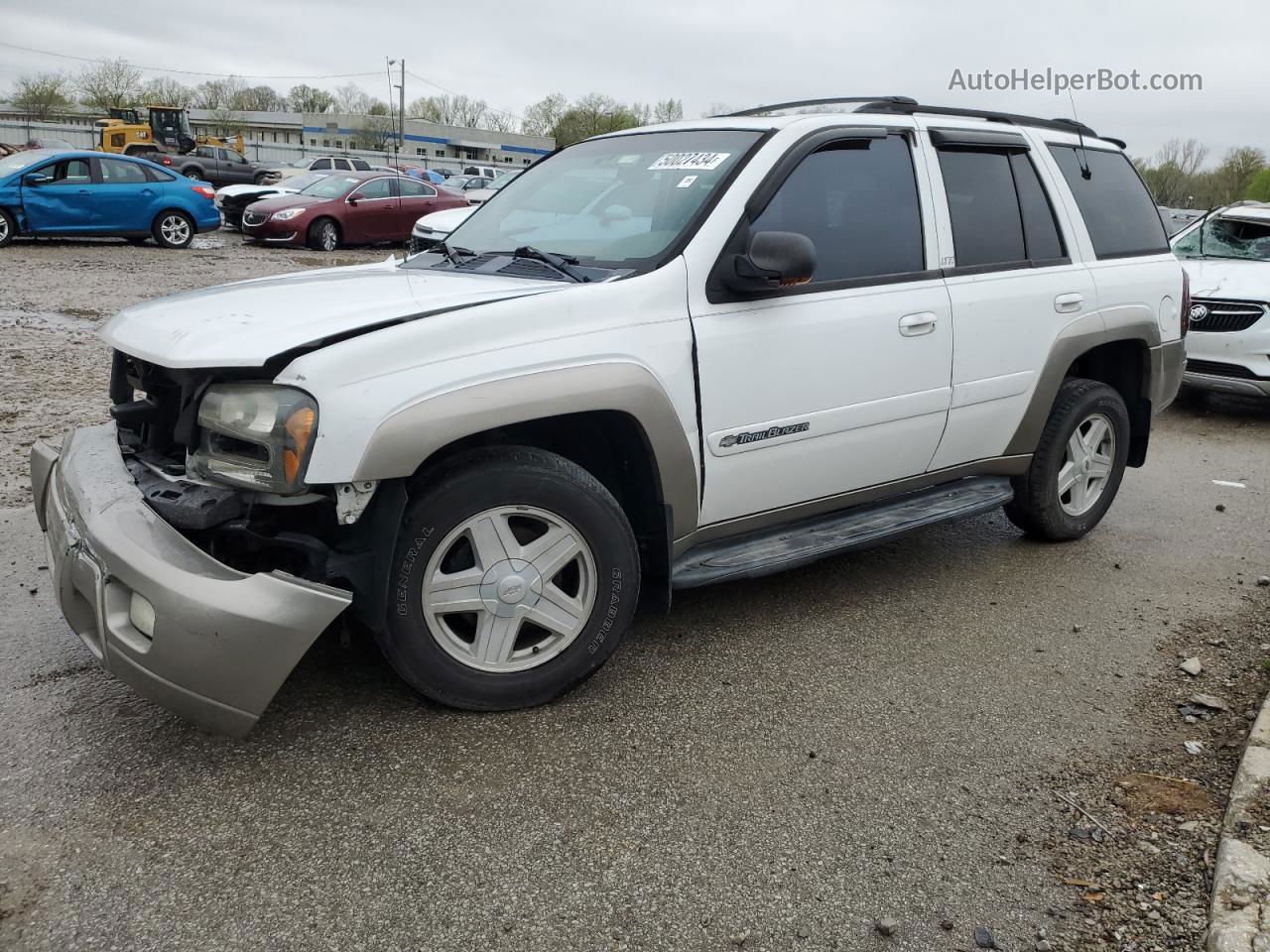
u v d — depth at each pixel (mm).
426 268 3736
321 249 18750
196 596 2512
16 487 5195
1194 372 8398
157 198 17078
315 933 2230
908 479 4125
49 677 3285
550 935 2260
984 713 3340
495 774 2848
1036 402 4438
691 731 3139
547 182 4121
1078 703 3438
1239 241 9117
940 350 3945
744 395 3383
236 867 2426
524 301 2967
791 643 3814
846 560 4766
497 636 3062
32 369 7930
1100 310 4625
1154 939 2312
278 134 91562
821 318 3555
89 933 2195
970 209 4188
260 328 2771
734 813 2727
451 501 2863
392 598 2861
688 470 3281
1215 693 3543
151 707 3119
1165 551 5062
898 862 2557
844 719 3258
